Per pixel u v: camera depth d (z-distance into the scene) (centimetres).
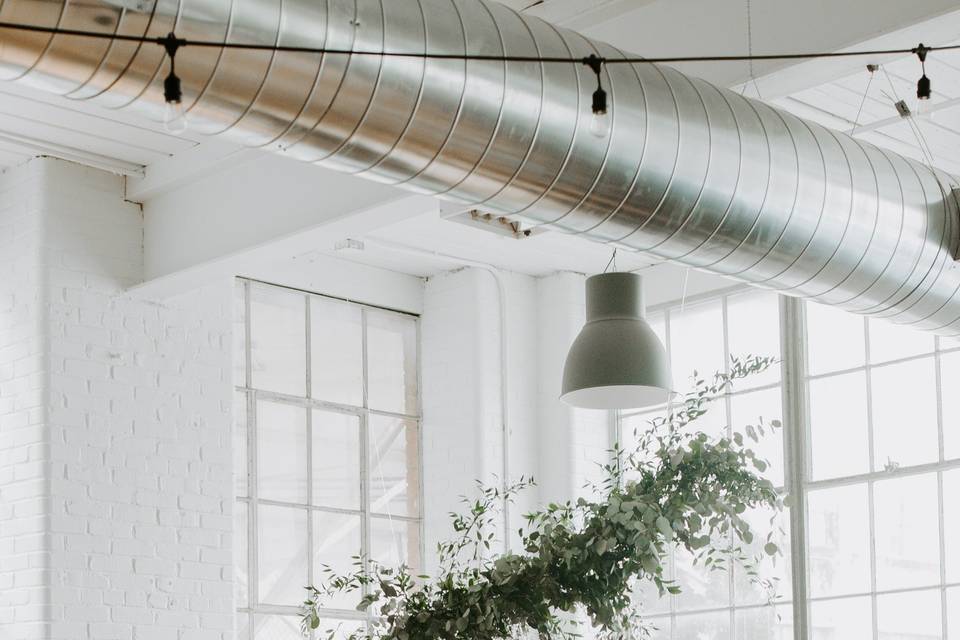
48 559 654
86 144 688
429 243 862
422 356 917
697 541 557
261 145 370
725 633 843
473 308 895
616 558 553
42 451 664
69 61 322
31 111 649
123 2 314
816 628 802
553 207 420
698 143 432
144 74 329
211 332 743
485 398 886
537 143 396
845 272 496
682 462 561
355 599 853
